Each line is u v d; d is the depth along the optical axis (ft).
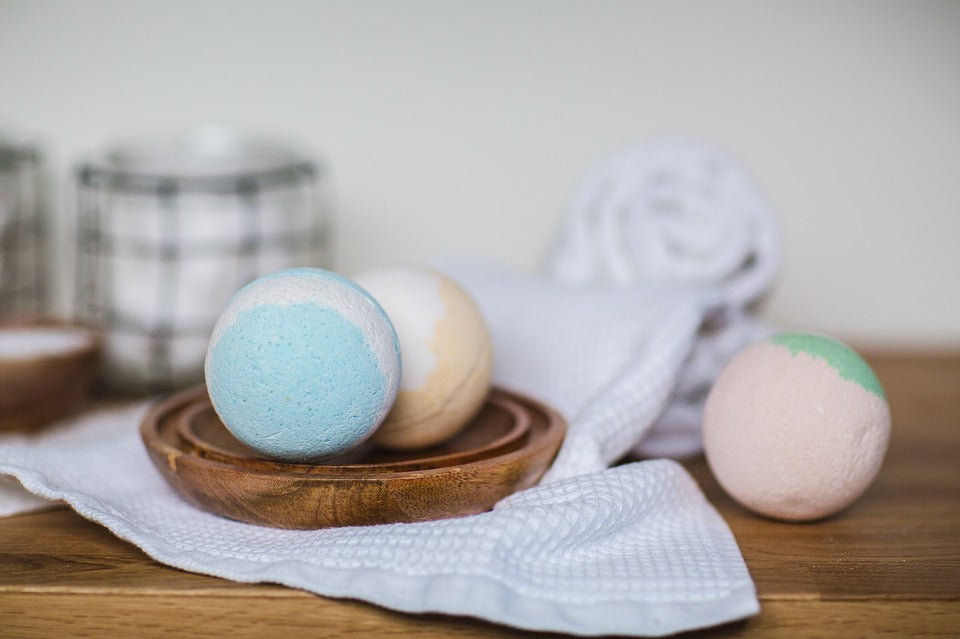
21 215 2.34
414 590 1.32
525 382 1.88
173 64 2.39
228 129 2.28
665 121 2.44
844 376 1.53
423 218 2.47
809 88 2.43
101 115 2.41
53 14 2.36
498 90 2.42
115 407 2.07
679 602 1.33
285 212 2.07
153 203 1.96
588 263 2.20
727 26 2.40
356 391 1.42
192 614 1.38
